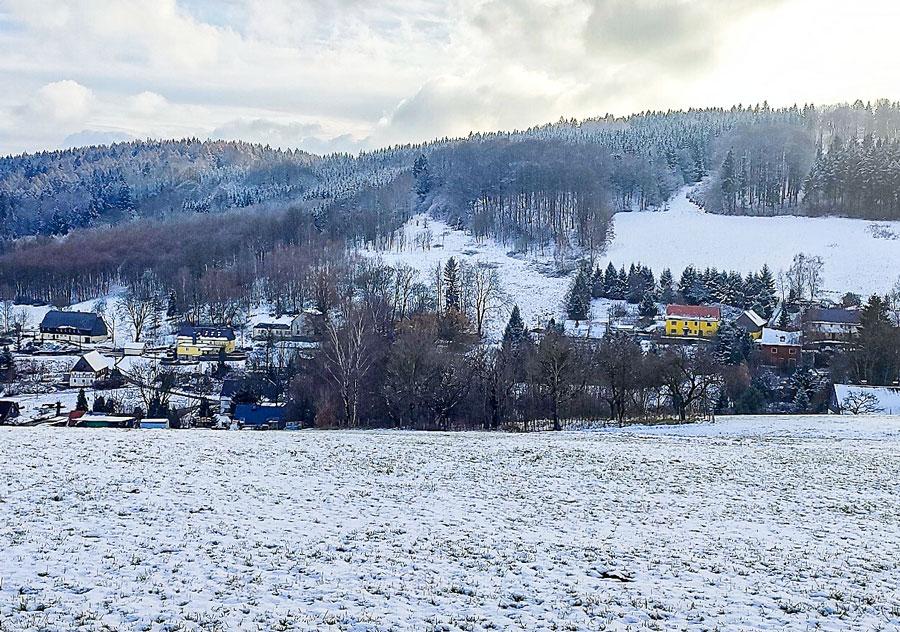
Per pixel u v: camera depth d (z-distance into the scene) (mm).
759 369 86438
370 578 15211
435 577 15492
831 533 21266
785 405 73312
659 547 18891
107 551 15805
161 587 13805
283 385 74625
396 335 79000
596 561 17297
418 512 21500
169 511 19547
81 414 66438
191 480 23531
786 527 21859
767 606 14617
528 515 22000
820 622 13773
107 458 26125
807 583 16234
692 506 24250
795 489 27484
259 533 18047
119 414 68500
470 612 13586
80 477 22703
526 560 17156
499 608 13961
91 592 13336
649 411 65062
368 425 58312
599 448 36156
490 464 30297
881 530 21812
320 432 43094
